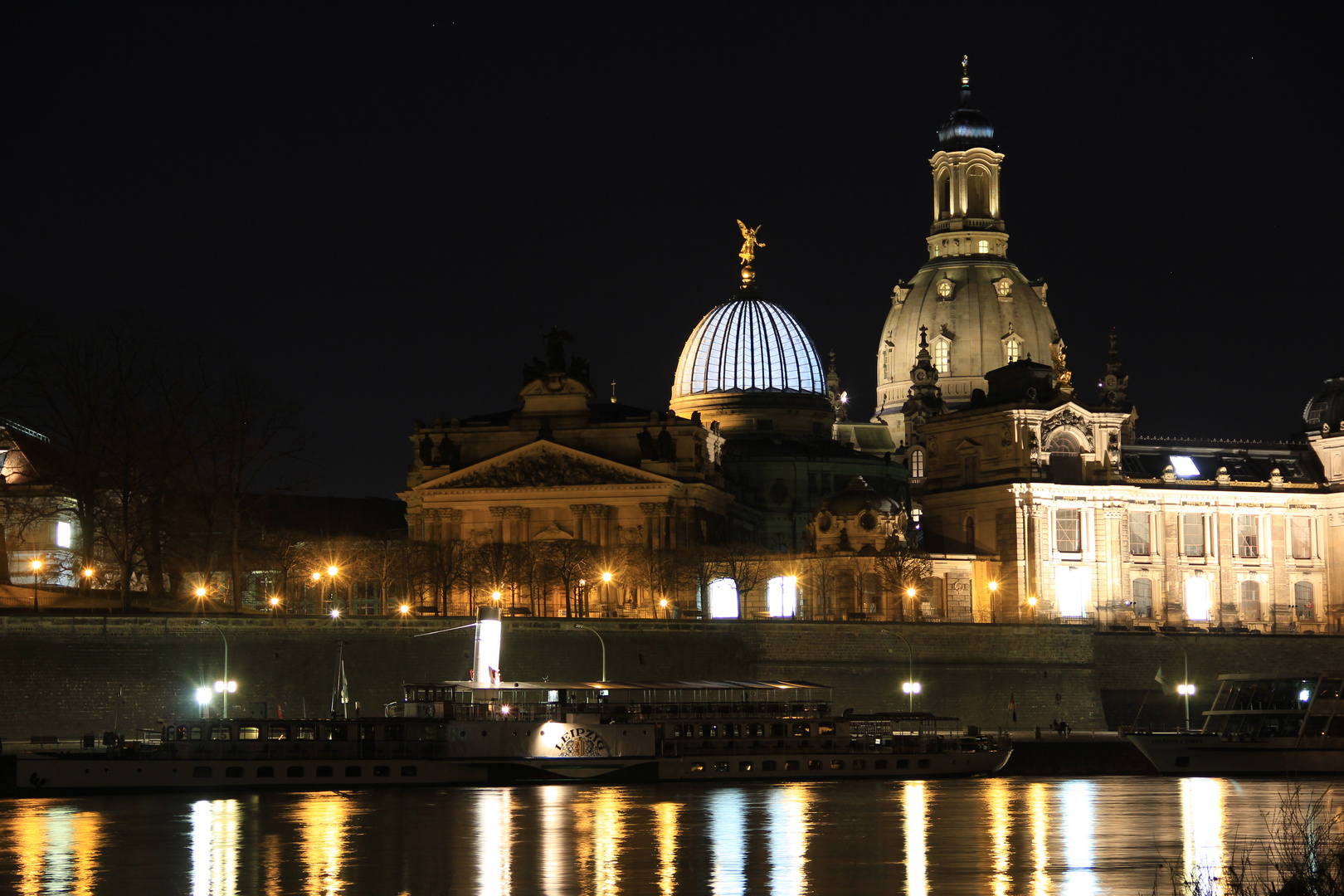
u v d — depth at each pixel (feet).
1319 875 442.91
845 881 509.35
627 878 513.45
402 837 576.20
